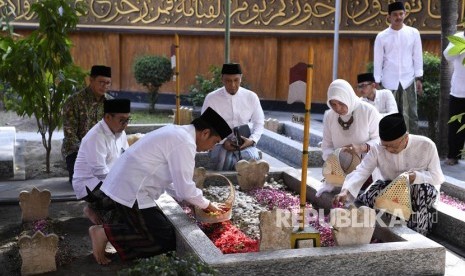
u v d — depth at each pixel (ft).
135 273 11.47
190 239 15.90
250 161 22.90
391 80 30.83
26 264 16.02
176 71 23.84
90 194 17.81
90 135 19.29
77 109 23.26
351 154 20.48
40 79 25.93
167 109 50.55
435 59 36.06
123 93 53.93
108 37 53.16
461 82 28.22
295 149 29.66
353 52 46.70
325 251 15.24
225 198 21.83
